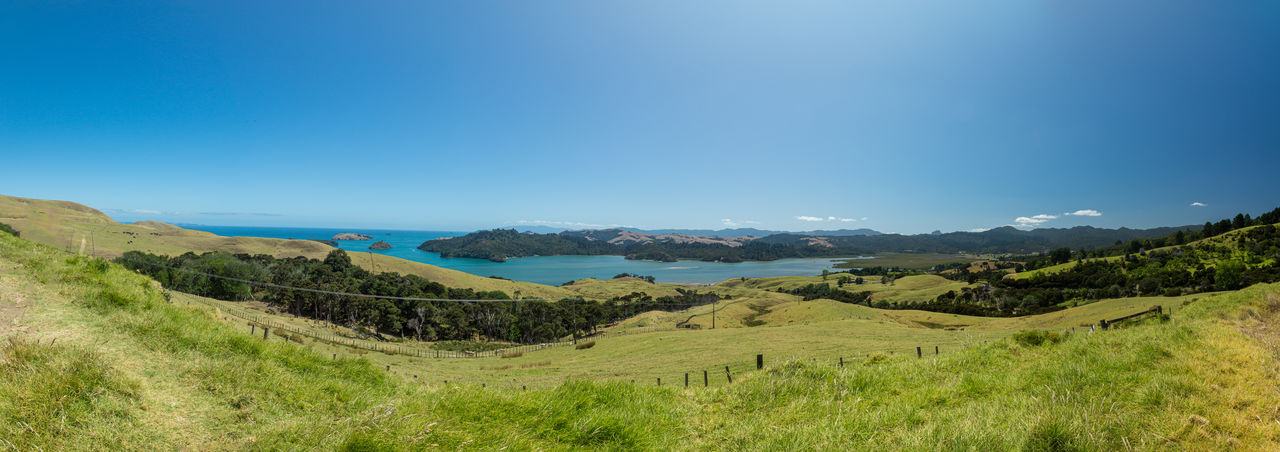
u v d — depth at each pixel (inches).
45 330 271.4
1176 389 278.7
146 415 205.6
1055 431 203.8
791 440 243.8
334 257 6579.7
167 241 6663.4
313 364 340.2
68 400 193.9
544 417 261.9
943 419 272.4
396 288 4751.5
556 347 3110.2
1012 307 5413.4
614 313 5354.3
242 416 228.2
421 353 2783.0
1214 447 204.5
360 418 218.1
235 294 4153.5
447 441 201.5
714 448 265.4
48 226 5733.3
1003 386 348.8
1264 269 4387.3
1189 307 913.5
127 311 333.7
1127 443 200.2
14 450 167.0
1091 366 356.5
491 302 4589.1
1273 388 276.7
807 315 4569.4
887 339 1967.3
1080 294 5447.8
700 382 1302.9
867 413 296.2
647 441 256.8
